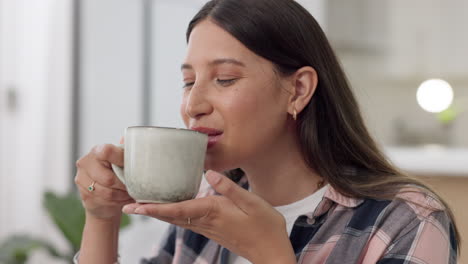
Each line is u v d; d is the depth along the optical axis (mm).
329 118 912
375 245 806
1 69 2748
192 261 1042
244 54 778
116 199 848
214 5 811
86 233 942
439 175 1892
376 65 4281
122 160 702
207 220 685
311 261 846
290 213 915
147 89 3348
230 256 966
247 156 801
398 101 4344
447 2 4082
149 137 633
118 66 3277
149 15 3328
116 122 3279
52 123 2850
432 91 3527
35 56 2789
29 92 2783
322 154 897
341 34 4227
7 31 2758
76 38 3008
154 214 636
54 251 2213
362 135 959
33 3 2789
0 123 2746
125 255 2303
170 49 3350
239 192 679
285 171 918
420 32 4156
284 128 874
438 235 793
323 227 859
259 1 805
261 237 706
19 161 2777
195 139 646
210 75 785
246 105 776
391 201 839
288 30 824
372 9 4191
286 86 831
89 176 836
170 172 636
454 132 4223
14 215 2764
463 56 4094
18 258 2188
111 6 3236
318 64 873
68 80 2873
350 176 919
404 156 2016
